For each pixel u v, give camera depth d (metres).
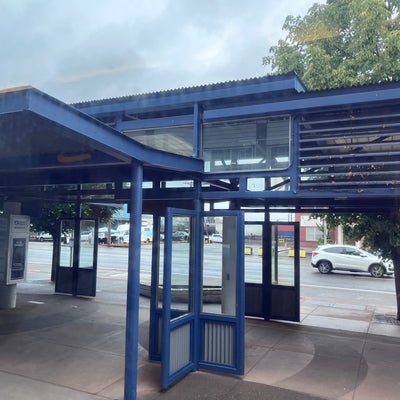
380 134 5.84
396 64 9.20
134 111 7.61
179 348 5.69
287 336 8.06
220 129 6.85
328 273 20.20
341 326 9.11
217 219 6.26
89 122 4.26
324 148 6.05
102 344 7.18
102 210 14.77
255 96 6.74
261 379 5.77
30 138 4.96
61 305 10.41
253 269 9.64
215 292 6.15
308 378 5.86
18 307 10.05
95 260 11.71
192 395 5.21
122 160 5.16
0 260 9.73
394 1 10.00
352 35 10.09
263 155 6.54
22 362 6.24
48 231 14.33
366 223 9.38
